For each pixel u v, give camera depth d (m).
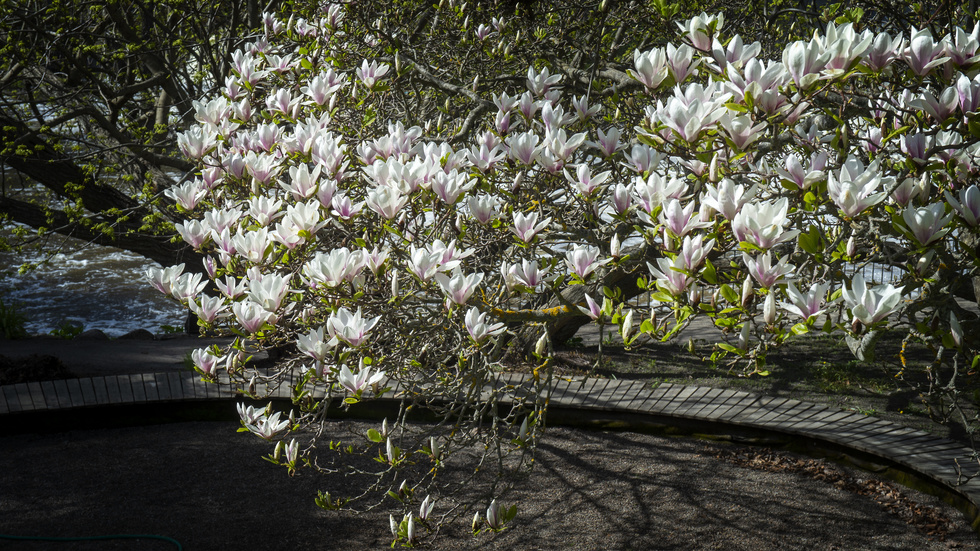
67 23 9.92
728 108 2.01
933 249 2.05
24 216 10.54
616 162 2.96
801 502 5.04
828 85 2.05
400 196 2.62
